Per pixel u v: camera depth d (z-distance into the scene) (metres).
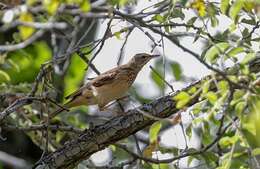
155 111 11.12
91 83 13.88
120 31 11.81
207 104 11.00
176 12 11.59
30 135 14.70
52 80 12.61
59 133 14.56
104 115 15.98
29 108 14.51
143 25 10.09
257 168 9.60
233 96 9.31
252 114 9.41
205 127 11.02
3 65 15.83
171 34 10.27
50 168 11.40
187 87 10.98
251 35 11.29
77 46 11.54
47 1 8.50
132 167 12.42
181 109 9.51
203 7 10.00
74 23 11.66
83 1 8.77
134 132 11.38
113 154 14.00
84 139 11.41
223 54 9.64
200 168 12.16
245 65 9.45
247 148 9.76
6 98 13.29
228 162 9.72
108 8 10.28
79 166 13.58
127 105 14.41
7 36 16.44
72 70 16.55
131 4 12.02
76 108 16.38
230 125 10.24
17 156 16.73
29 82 16.50
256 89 9.27
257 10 9.67
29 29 8.54
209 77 10.37
